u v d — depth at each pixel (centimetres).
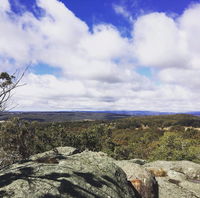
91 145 2148
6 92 392
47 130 1711
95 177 427
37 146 1162
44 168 414
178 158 2275
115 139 5225
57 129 1833
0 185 336
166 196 656
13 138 680
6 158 556
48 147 1396
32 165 430
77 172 421
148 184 567
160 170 917
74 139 1934
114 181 453
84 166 465
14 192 312
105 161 527
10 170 405
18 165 447
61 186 351
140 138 5588
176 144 2597
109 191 404
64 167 432
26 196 305
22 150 701
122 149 2533
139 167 629
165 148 2552
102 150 2289
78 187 367
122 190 446
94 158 539
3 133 663
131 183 552
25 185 334
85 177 411
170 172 888
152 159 2533
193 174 891
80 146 1952
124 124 8175
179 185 779
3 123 679
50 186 344
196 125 8650
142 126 8538
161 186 730
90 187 385
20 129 714
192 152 2259
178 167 945
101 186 406
